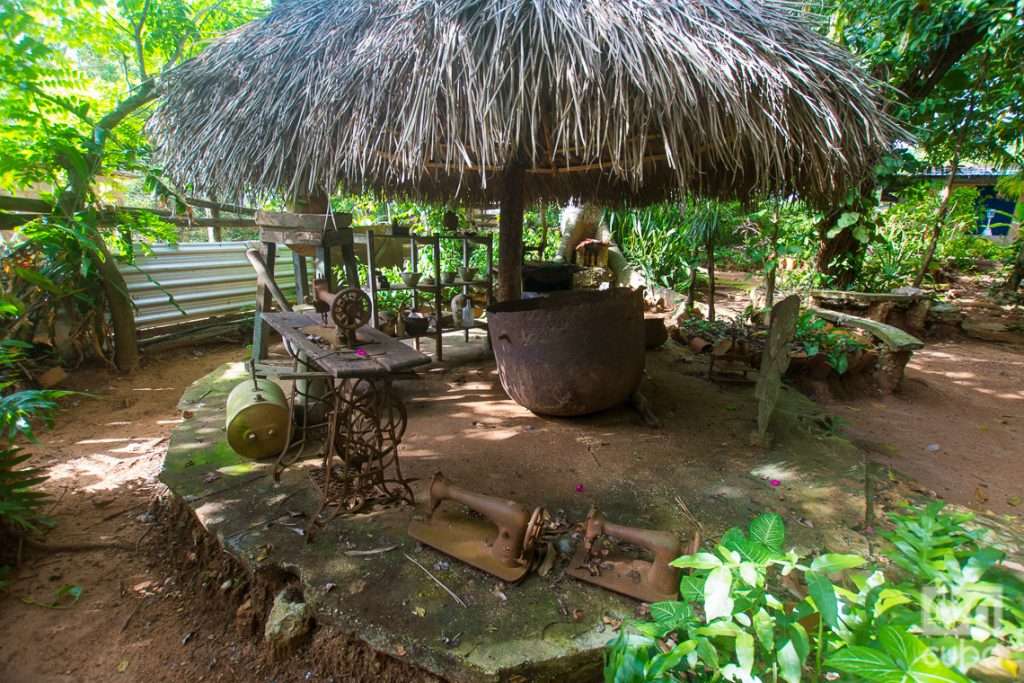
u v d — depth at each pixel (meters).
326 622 1.67
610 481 2.44
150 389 4.46
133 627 2.01
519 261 4.07
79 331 4.46
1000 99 5.93
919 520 1.42
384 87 2.08
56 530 2.54
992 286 9.08
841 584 1.75
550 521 2.11
